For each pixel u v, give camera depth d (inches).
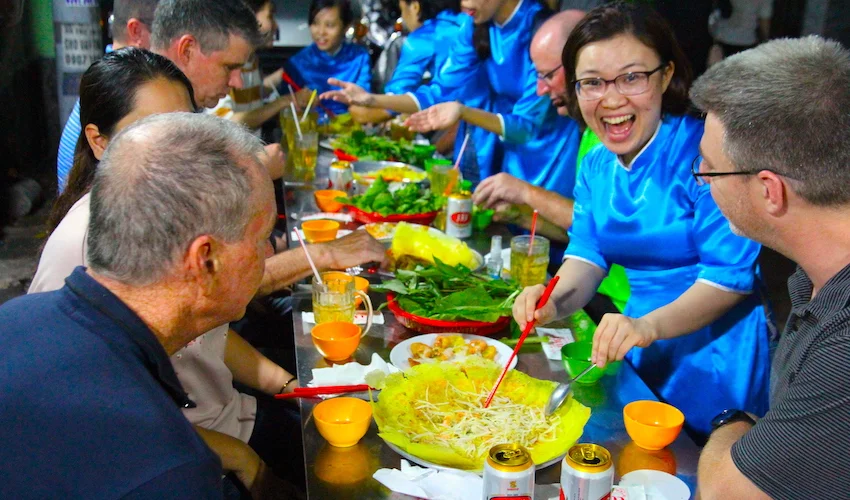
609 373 70.2
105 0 250.7
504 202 112.3
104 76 68.7
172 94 70.6
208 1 98.0
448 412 58.4
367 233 94.8
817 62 44.1
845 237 45.4
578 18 114.8
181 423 40.0
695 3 180.7
